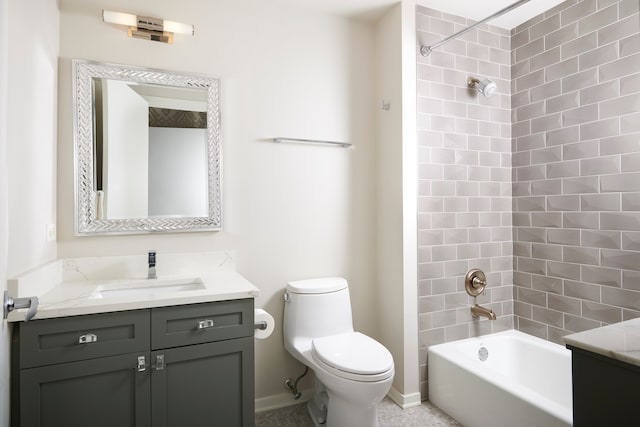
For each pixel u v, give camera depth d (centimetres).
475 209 254
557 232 237
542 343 238
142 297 153
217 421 162
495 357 249
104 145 191
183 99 207
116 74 193
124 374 147
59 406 138
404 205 230
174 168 205
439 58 242
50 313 134
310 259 238
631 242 199
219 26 216
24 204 139
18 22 132
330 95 244
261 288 226
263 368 226
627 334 118
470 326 252
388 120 243
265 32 227
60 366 137
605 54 210
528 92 255
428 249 238
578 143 224
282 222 231
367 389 166
